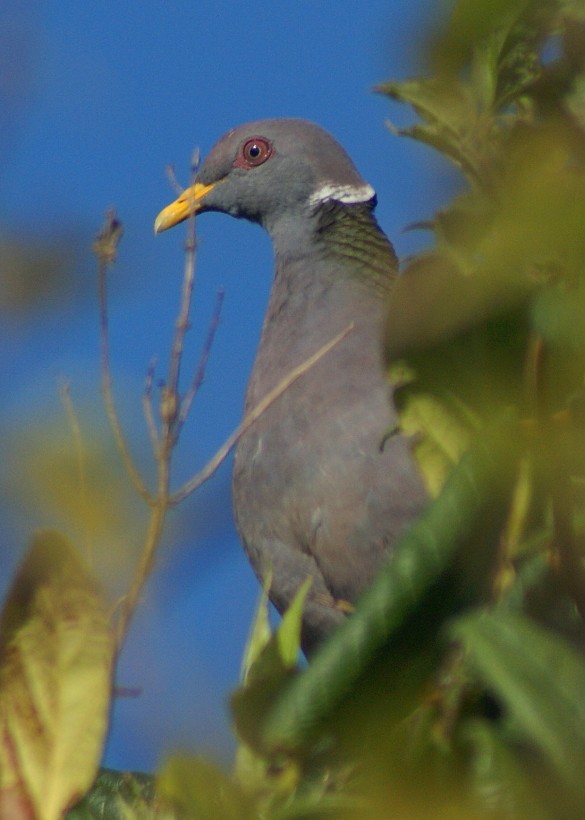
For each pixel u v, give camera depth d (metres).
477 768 3.07
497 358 3.34
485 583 3.29
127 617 4.16
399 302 3.24
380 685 3.11
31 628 3.71
